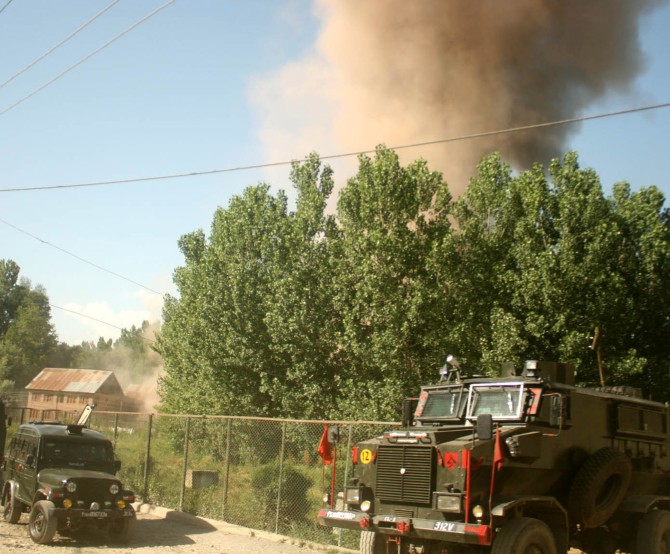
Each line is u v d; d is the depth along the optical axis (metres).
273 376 25.84
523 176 22.94
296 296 24.03
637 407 11.68
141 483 19.23
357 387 22.55
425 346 21.48
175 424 23.36
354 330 22.17
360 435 14.76
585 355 20.94
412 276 22.08
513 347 20.23
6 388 84.44
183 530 15.55
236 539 14.48
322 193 26.56
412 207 22.30
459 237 22.56
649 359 22.20
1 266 100.31
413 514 9.82
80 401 78.62
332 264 23.70
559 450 10.21
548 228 22.41
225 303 26.42
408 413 11.76
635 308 22.09
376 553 10.89
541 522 9.48
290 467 15.30
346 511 10.49
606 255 21.36
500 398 10.49
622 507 10.96
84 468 15.20
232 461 19.42
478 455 9.45
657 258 21.92
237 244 26.64
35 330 96.06
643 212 22.62
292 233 25.00
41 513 13.66
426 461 9.78
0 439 18.83
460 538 9.05
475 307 22.06
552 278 20.78
